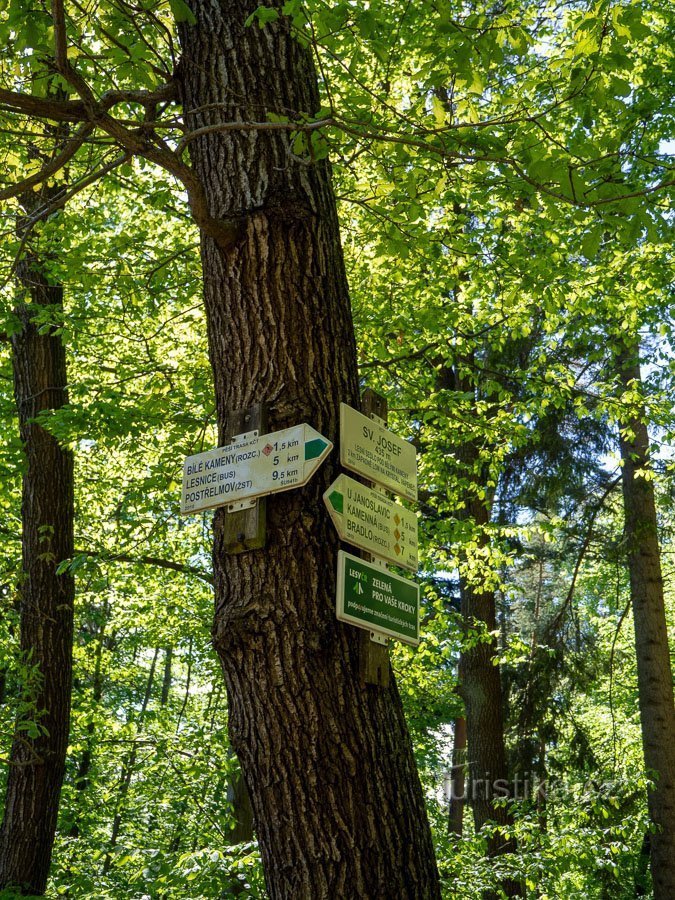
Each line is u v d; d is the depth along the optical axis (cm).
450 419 869
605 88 324
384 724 287
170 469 816
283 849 268
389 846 270
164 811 1037
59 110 308
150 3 361
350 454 306
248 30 352
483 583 980
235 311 318
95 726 1062
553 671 1262
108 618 1614
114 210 905
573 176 330
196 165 346
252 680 280
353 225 799
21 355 836
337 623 287
